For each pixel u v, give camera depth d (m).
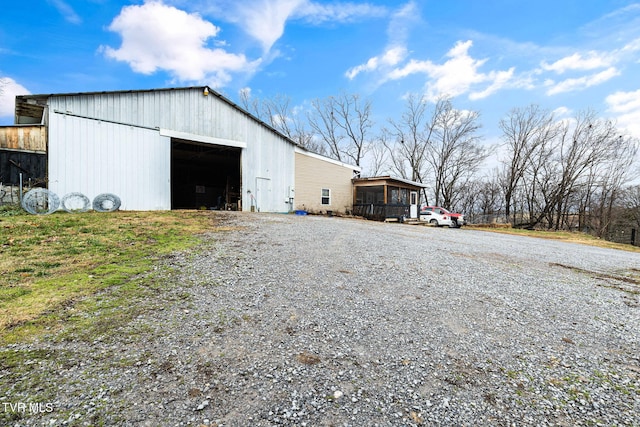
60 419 1.62
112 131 9.91
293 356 2.38
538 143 27.53
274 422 1.69
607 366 2.52
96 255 4.68
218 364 2.21
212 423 1.66
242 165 13.67
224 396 1.88
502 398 2.03
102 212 9.17
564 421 1.83
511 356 2.59
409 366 2.34
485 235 14.06
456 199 35.56
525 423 1.80
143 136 10.61
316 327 2.88
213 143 12.54
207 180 21.05
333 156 33.75
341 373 2.20
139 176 10.51
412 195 22.12
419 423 1.75
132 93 10.38
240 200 13.94
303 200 16.84
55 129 8.84
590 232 29.19
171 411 1.73
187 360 2.23
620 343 2.97
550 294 4.43
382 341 2.71
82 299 3.13
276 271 4.52
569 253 9.33
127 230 6.57
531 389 2.15
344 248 6.52
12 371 1.97
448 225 18.70
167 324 2.75
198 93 12.11
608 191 27.53
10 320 2.60
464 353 2.59
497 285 4.67
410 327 3.02
